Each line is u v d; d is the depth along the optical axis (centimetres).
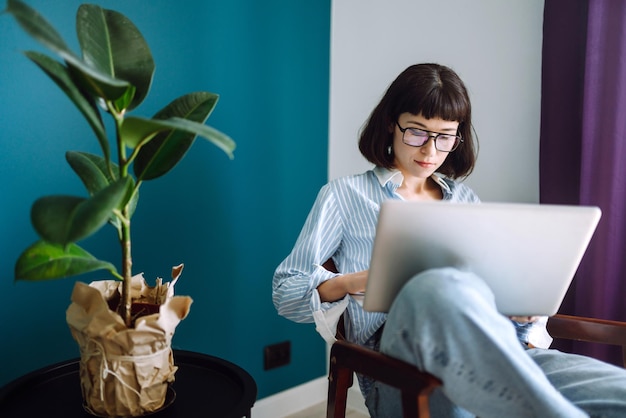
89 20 92
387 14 190
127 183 82
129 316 96
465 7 173
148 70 96
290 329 197
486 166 173
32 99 132
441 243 90
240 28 171
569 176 147
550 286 100
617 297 139
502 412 81
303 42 192
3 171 129
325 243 135
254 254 183
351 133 199
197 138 163
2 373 132
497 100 168
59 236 72
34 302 136
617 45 134
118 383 92
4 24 127
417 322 80
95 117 85
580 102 145
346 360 95
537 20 158
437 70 131
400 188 144
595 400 101
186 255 164
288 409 196
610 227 137
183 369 118
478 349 78
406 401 83
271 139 184
